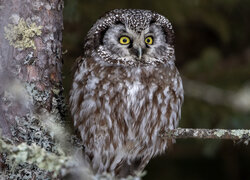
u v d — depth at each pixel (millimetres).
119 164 10289
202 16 14141
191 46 15320
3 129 7469
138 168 10562
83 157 9664
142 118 9758
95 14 12445
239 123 13648
